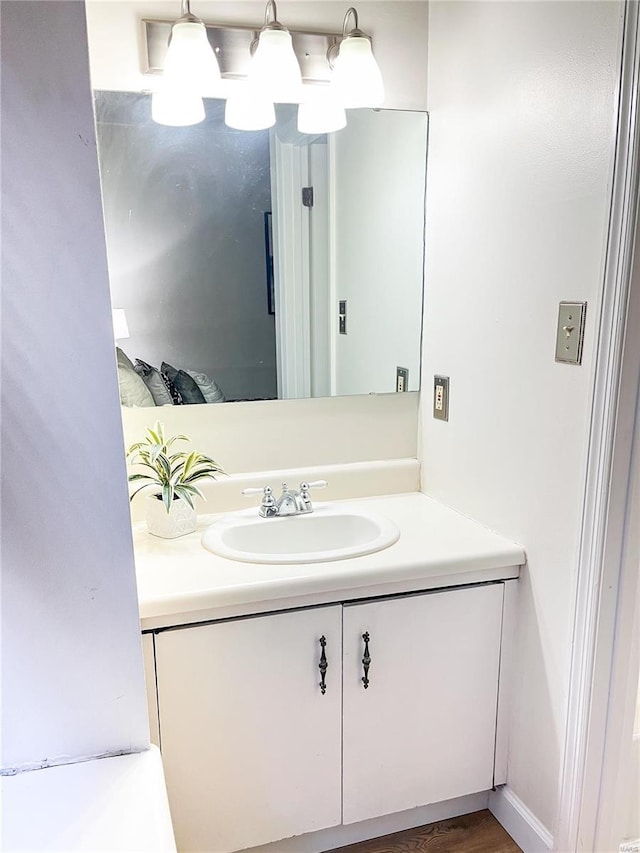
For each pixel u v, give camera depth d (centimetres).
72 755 94
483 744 154
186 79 146
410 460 189
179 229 160
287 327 173
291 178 166
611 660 127
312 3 160
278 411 177
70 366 83
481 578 144
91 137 79
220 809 135
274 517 162
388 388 185
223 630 127
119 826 83
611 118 111
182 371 167
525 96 134
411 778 149
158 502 151
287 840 148
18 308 80
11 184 78
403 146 173
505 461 149
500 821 160
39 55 76
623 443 117
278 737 136
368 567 134
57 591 88
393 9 166
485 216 151
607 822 136
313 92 163
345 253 174
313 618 133
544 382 134
